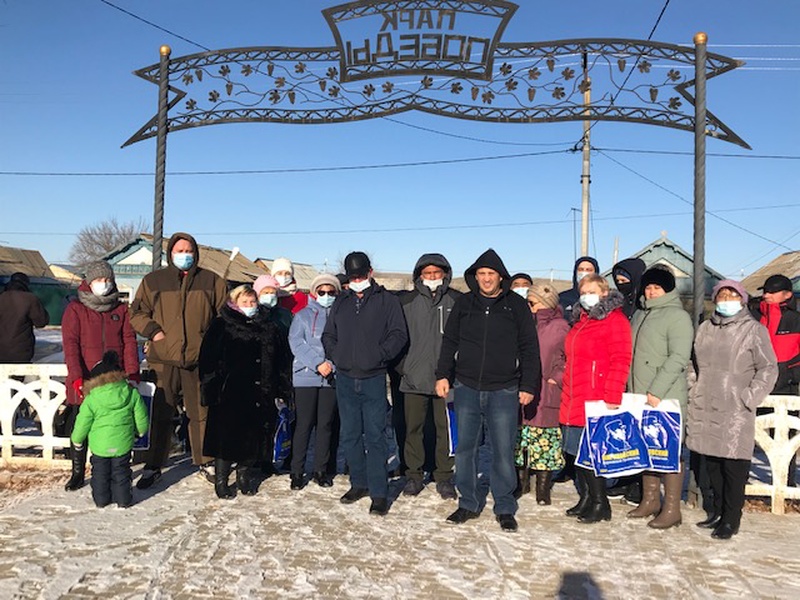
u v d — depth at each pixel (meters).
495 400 4.55
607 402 4.55
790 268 25.94
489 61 6.47
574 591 3.50
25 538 4.12
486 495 5.29
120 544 4.04
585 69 6.46
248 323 5.19
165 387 5.41
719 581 3.66
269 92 6.79
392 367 5.38
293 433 5.67
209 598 3.35
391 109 6.68
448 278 5.27
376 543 4.15
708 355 4.52
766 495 4.99
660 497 5.05
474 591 3.47
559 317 5.22
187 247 5.43
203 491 5.24
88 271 5.38
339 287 5.50
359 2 6.38
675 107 6.32
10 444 5.77
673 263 25.45
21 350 6.69
